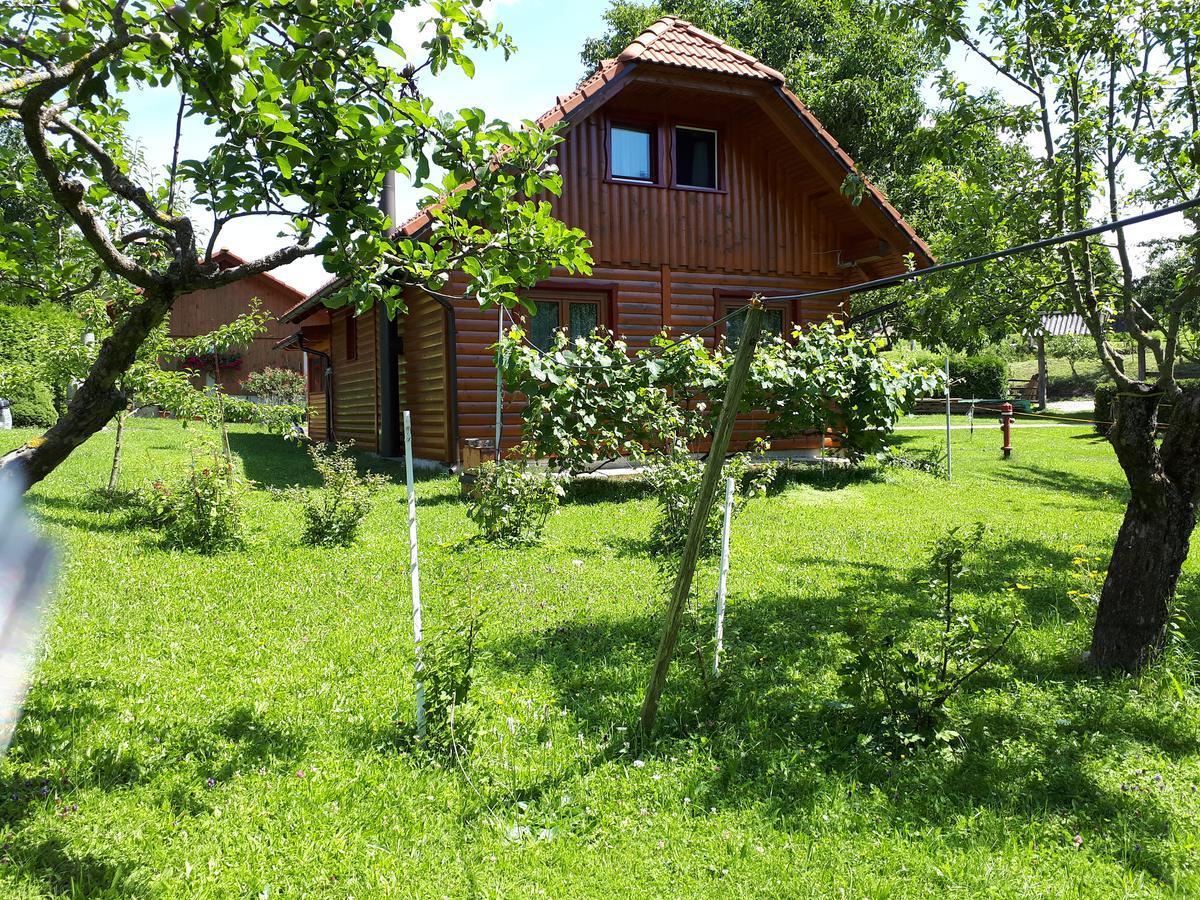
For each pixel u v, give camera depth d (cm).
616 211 1478
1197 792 389
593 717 472
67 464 1451
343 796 378
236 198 301
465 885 320
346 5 295
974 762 421
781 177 1619
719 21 3012
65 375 909
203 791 378
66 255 407
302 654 555
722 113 1554
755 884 323
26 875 307
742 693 504
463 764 411
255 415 1066
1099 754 427
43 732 417
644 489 1273
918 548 904
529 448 1178
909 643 509
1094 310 575
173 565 777
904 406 1423
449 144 333
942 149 652
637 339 1501
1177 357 583
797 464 1564
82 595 656
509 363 1183
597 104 1384
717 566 815
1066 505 1212
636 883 325
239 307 4069
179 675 512
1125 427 532
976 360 3853
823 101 2609
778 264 1619
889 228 1555
